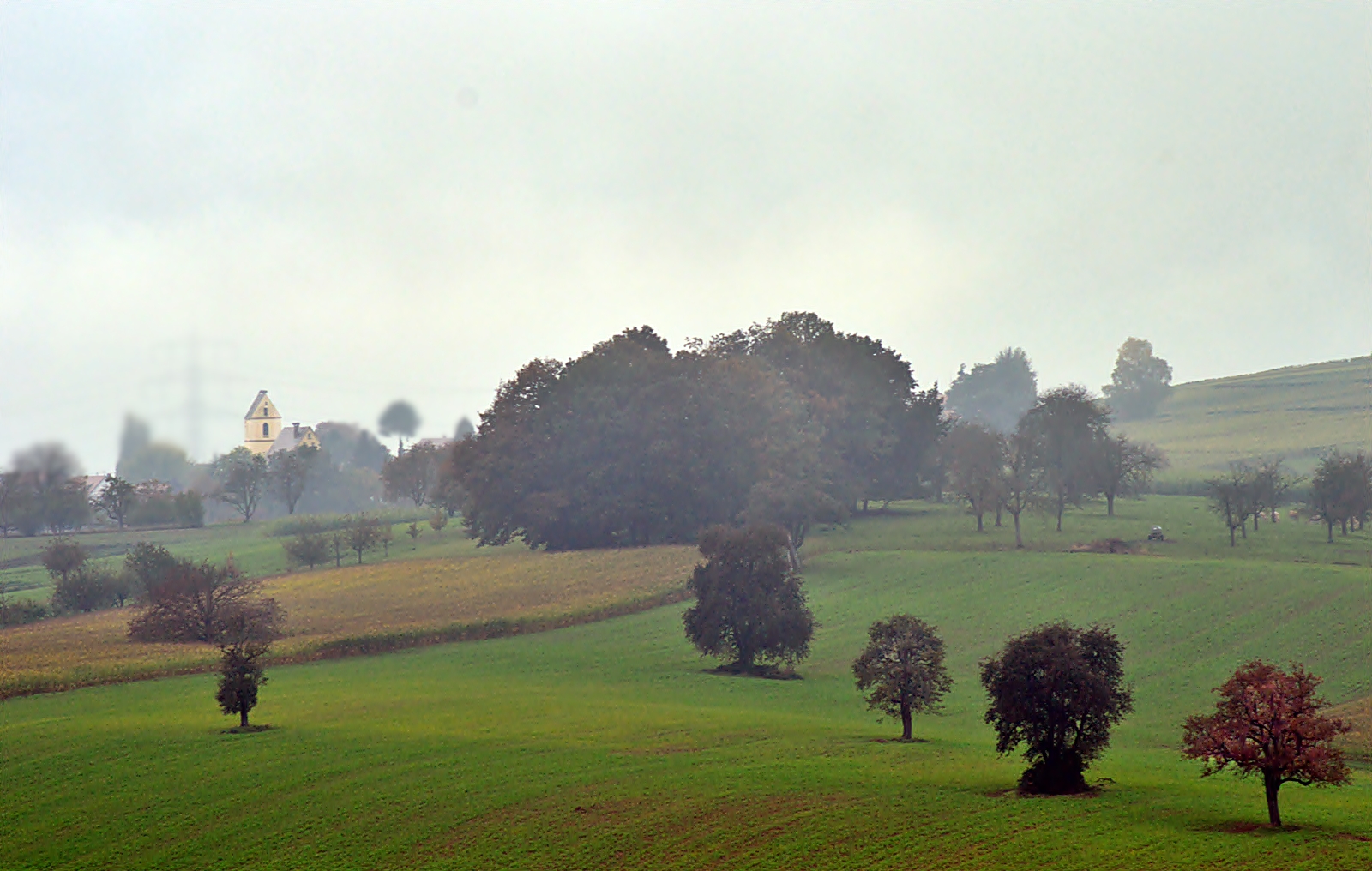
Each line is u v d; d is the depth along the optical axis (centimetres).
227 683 5147
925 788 4009
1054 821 3528
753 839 3503
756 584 6912
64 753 4725
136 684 6650
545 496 12075
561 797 4000
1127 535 11794
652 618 8812
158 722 5369
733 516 11969
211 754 4669
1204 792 3962
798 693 6306
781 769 4309
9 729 5244
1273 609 7831
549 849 3522
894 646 4991
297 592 10550
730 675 6850
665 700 6000
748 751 4656
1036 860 3180
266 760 4566
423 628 8156
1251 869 2986
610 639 8119
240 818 3900
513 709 5659
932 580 9725
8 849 3688
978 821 3566
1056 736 3984
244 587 8538
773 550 7006
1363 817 3547
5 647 7938
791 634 6850
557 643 7994
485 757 4562
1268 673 3416
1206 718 3494
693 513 12031
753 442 11694
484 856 3491
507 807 3919
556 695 6134
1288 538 11338
